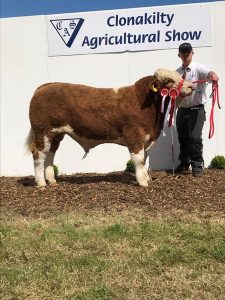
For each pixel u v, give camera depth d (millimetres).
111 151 5148
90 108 4020
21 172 5316
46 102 4094
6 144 5316
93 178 4715
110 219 3326
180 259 2598
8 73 5270
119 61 5090
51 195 4055
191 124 4426
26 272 2510
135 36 5031
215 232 2945
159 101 3963
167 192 3941
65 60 5172
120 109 3971
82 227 3180
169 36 4977
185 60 4301
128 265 2561
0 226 3283
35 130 4188
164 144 5020
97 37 5102
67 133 4160
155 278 2404
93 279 2416
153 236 2932
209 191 3945
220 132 4953
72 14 5113
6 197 4117
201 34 4922
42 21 5180
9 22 5223
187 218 3279
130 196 3865
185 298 2209
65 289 2330
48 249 2834
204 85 4344
